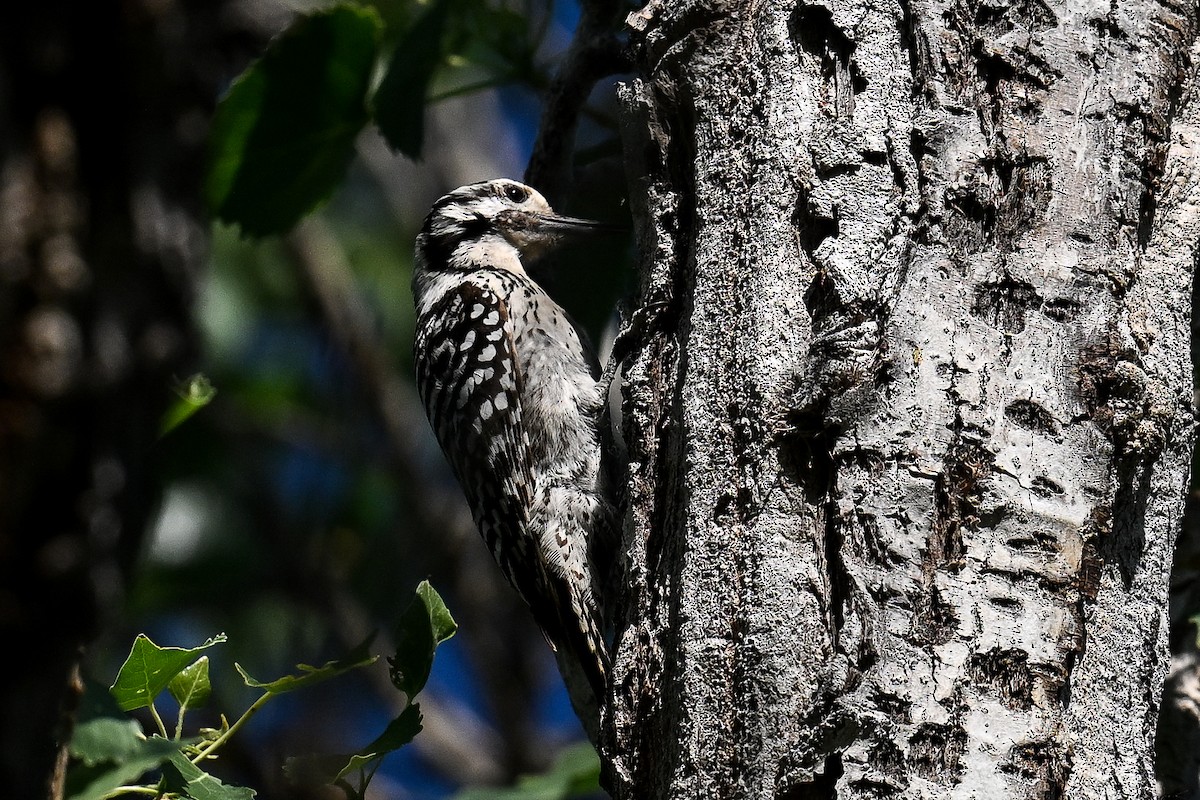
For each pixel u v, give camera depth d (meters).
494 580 17.91
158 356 4.98
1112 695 6.16
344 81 10.04
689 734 6.54
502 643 17.81
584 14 9.95
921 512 6.07
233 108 9.95
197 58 5.28
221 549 16.08
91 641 4.89
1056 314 6.33
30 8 4.75
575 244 11.45
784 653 6.30
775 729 6.24
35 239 4.64
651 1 7.86
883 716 5.82
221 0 5.42
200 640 16.53
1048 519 6.07
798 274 6.73
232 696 16.45
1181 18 6.91
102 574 4.77
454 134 18.39
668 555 7.20
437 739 17.20
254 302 17.48
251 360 17.53
